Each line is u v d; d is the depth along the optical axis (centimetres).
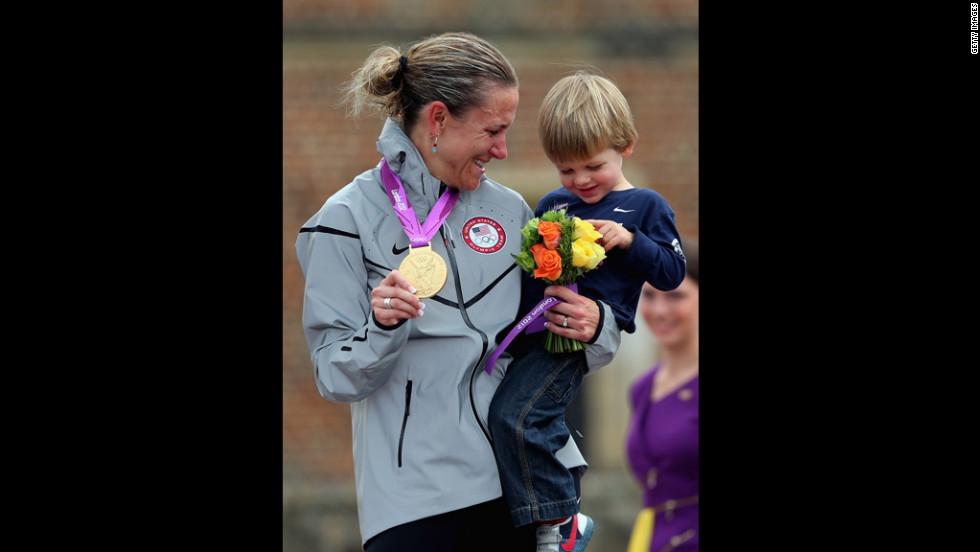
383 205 1070
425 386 1051
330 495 3278
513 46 3491
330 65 3444
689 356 1672
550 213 1073
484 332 1064
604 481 3353
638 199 1144
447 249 1066
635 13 3494
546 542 1064
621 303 1126
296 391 3328
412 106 1074
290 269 3362
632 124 1141
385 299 989
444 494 1031
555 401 1079
